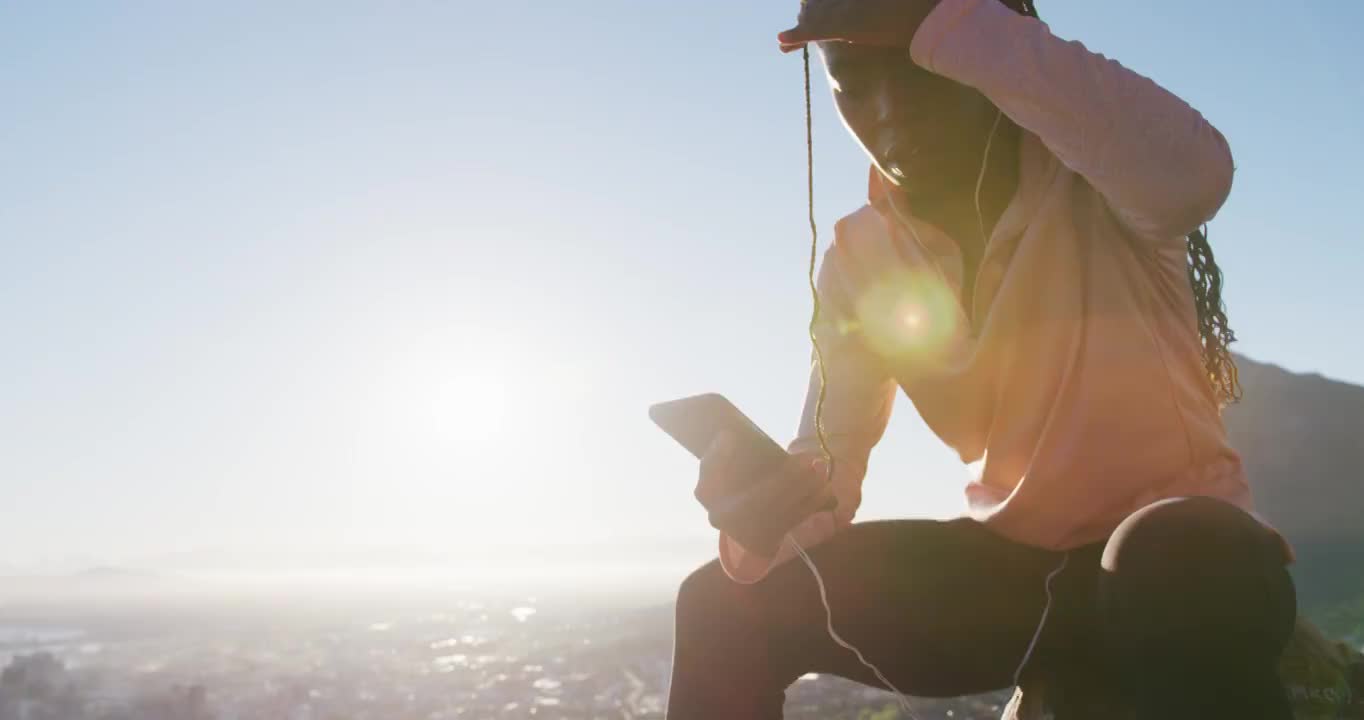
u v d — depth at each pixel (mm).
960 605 1664
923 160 1697
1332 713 1478
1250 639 1127
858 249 1931
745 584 1667
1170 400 1531
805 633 1678
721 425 1545
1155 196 1378
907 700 1757
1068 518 1568
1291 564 1263
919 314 1830
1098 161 1369
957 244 1787
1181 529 1144
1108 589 1221
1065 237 1608
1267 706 1147
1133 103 1331
